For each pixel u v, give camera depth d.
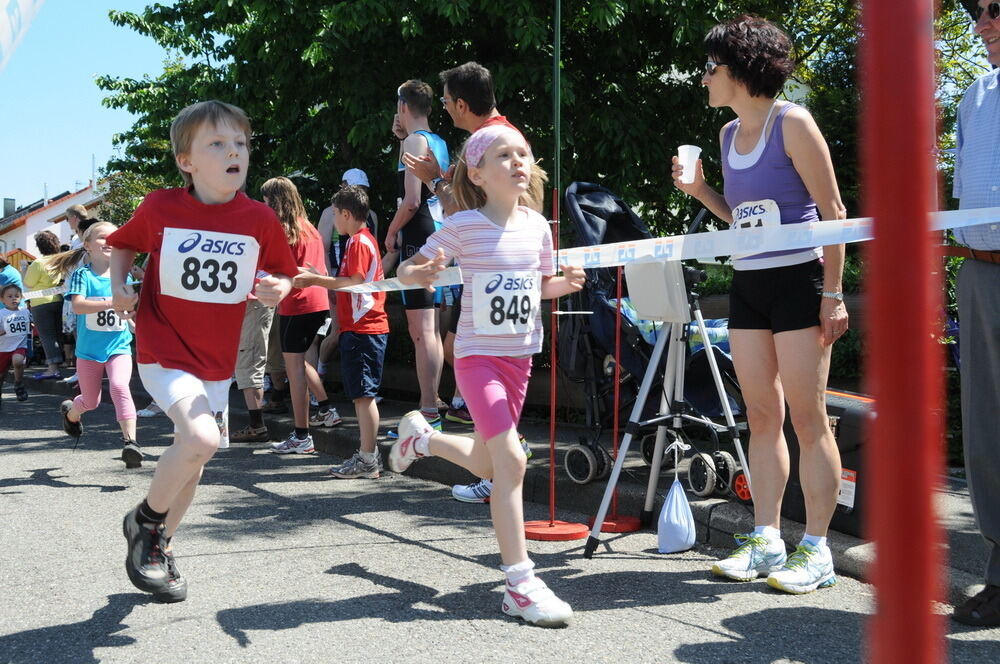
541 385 8.12
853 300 8.17
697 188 4.22
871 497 0.55
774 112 3.72
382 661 2.99
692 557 4.29
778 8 10.51
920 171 0.51
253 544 4.52
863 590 3.73
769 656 3.02
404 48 9.73
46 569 4.07
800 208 3.75
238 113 3.41
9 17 1.52
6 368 11.11
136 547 3.43
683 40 9.38
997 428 3.27
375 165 10.65
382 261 6.91
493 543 4.53
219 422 3.49
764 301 3.74
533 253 3.65
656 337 5.15
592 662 2.98
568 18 9.55
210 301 3.38
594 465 5.17
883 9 0.51
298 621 3.38
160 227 3.35
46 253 11.88
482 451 3.79
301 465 6.72
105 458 7.03
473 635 3.23
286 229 6.89
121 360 6.59
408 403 9.07
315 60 8.95
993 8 3.26
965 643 3.10
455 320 7.05
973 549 3.88
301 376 7.16
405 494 5.71
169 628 3.31
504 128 3.62
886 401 0.53
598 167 10.11
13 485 6.01
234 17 10.62
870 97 0.52
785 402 4.40
